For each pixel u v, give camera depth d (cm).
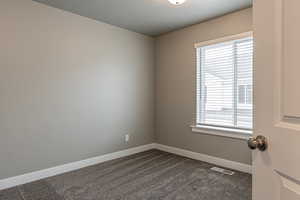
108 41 311
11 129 223
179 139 342
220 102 294
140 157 329
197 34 310
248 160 261
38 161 244
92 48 292
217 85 296
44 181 238
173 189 220
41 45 242
